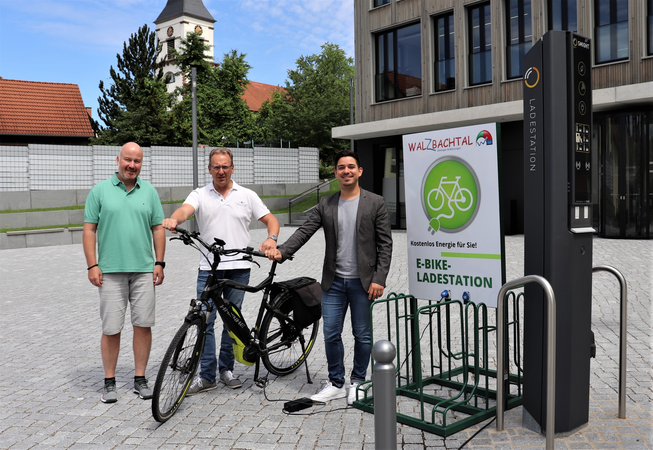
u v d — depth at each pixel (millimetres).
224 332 4473
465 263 3850
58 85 37094
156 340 5953
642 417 3531
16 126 33688
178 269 11633
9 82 35688
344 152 3984
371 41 20500
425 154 4047
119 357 5352
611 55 14766
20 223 17781
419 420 3480
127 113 34656
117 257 4098
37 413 3895
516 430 3402
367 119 20766
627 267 9664
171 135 34688
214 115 38250
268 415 3783
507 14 16719
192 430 3547
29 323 6832
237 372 4828
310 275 10461
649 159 14336
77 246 17094
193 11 73688
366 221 3926
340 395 4090
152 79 38250
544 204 3260
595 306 6824
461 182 3840
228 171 4398
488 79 17344
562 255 3227
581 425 3352
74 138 35312
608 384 4152
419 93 19281
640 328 5762
